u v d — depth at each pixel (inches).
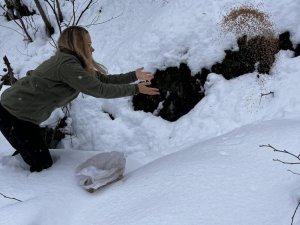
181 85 166.2
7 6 240.2
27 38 231.3
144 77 125.6
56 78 113.7
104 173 110.4
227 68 157.4
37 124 124.0
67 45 113.0
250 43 153.9
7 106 119.3
